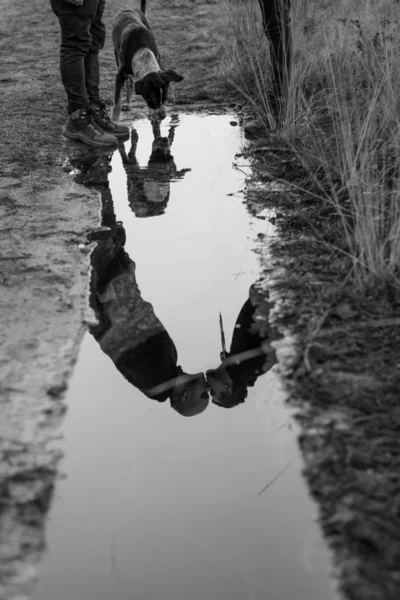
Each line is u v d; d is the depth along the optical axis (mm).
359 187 3289
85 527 2000
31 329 2896
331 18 5426
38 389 2541
